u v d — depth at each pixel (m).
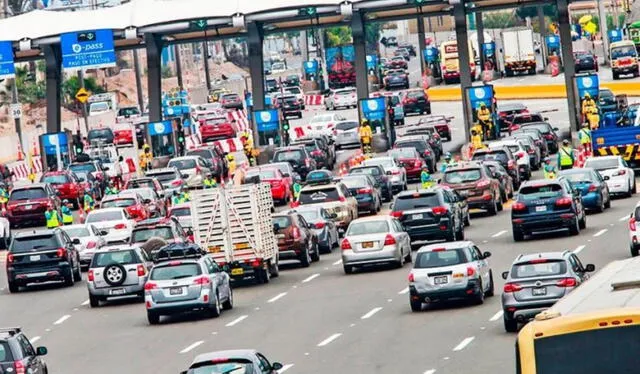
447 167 142.75
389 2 190.50
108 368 81.25
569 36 192.88
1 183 184.50
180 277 95.31
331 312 94.19
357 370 74.00
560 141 199.25
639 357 36.28
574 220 117.94
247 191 110.25
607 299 38.69
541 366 36.66
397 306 94.31
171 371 78.31
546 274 79.06
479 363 72.50
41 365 69.75
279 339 85.75
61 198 173.38
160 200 156.00
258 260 110.44
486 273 93.00
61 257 117.69
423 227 119.62
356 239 110.81
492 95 196.38
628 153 155.00
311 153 192.50
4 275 129.25
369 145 193.00
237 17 194.88
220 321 94.38
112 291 105.62
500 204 142.00
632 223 103.94
